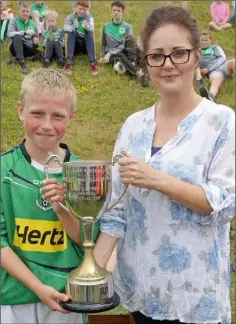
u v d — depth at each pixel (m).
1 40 9.58
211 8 10.94
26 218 2.16
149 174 2.00
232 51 9.90
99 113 7.75
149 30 2.10
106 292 2.11
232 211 2.08
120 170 2.03
